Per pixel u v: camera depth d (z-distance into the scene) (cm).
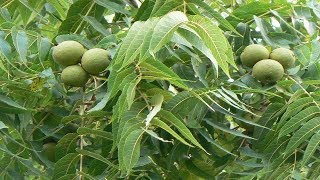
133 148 207
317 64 305
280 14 324
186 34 199
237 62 306
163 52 274
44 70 265
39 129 300
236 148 304
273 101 300
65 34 289
